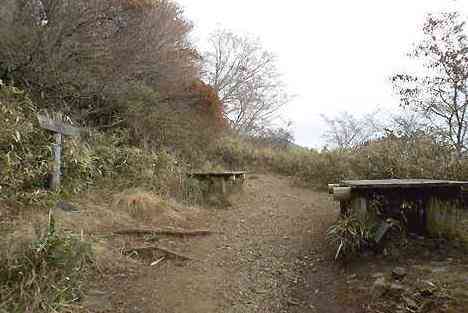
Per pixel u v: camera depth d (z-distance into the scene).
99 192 5.53
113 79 7.19
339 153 9.82
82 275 3.08
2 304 2.44
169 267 3.85
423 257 3.78
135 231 4.49
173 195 6.38
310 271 3.97
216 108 11.48
